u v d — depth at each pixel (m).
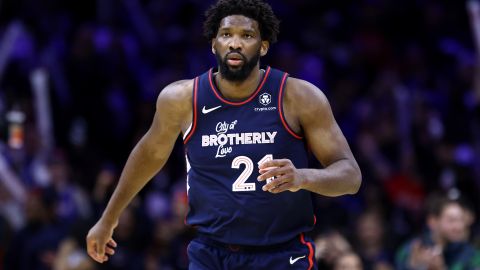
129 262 21.98
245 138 11.55
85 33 29.84
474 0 36.72
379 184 28.56
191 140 11.78
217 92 11.69
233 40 11.36
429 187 29.55
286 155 11.55
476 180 30.48
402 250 19.56
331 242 17.83
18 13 31.78
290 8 36.16
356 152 28.86
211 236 11.77
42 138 26.81
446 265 17.91
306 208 11.77
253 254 11.66
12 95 28.16
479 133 32.03
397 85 33.00
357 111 31.98
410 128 30.94
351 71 34.38
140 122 29.44
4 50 29.50
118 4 33.59
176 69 31.78
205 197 11.70
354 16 36.66
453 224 17.81
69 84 29.33
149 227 23.09
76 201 24.11
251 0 11.51
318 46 35.41
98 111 29.14
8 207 24.31
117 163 29.03
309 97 11.57
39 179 25.38
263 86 11.63
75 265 19.88
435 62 35.94
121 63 30.47
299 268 11.70
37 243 21.75
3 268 22.00
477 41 28.45
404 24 36.53
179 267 22.98
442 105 33.38
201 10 34.72
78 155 27.56
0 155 24.70
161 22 33.81
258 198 11.48
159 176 28.34
